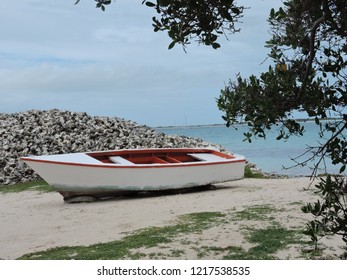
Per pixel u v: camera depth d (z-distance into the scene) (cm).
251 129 339
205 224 732
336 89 321
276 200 934
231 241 623
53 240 712
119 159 1154
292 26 342
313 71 337
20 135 1691
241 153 3372
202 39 324
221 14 309
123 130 1897
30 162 1028
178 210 889
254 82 333
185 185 1131
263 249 576
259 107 327
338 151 327
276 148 3738
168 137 1967
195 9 310
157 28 324
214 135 7281
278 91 327
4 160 1526
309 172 1908
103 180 1051
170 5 311
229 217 780
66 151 1634
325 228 350
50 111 2008
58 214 933
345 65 331
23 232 786
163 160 1253
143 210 914
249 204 906
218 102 346
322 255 538
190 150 1331
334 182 338
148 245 613
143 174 1081
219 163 1170
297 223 711
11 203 1110
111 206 989
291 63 343
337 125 326
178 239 641
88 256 570
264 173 1772
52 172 1030
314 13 311
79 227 795
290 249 572
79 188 1048
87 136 1761
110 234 716
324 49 337
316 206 347
